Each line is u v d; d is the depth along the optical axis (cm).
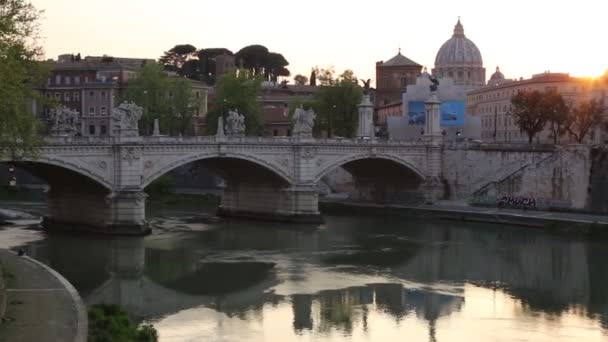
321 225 9912
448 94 12588
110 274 6512
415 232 9275
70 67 16338
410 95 12656
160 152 8562
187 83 14025
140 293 5872
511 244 8356
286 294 5919
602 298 5897
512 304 5697
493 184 10900
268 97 18812
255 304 5600
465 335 4862
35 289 4497
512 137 18912
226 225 9706
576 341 4731
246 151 9369
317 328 4997
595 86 18112
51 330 3638
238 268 6875
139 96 13462
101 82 15662
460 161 11394
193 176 14338
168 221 10025
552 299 5850
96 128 15662
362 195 12406
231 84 14038
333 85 14262
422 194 11450
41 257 7075
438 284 6341
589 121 13550
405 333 4909
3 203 11688
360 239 8688
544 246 8212
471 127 12731
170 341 4591
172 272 6650
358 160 11081
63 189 8875
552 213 9888
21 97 5062
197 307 5500
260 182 10319
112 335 3834
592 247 8150
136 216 8369
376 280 6462
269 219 10188
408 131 12675
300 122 9975
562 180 10044
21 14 5072
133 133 8306
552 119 12962
